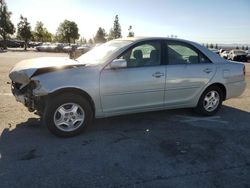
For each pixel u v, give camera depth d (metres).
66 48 50.28
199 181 3.68
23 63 5.44
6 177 3.62
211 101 6.36
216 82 6.23
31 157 4.18
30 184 3.49
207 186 3.57
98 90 4.98
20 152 4.33
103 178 3.67
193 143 4.87
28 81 4.84
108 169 3.90
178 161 4.20
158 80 5.48
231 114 6.67
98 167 3.94
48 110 4.75
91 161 4.11
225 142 4.95
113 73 5.08
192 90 5.98
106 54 5.33
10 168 3.85
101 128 5.46
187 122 5.96
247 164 4.18
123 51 5.25
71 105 4.89
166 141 4.92
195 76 5.93
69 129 4.94
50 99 4.79
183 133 5.32
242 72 6.64
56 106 4.75
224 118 6.32
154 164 4.08
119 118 6.08
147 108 5.55
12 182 3.52
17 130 5.23
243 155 4.47
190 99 6.02
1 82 10.04
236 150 4.64
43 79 4.66
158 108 5.68
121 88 5.16
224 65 6.36
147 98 5.46
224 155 4.45
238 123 6.00
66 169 3.87
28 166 3.91
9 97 7.68
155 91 5.50
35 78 4.67
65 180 3.60
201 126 5.74
